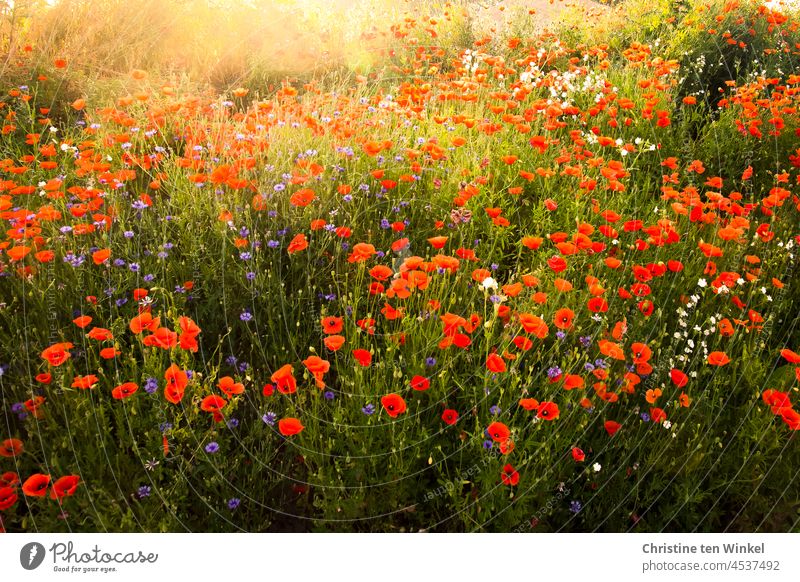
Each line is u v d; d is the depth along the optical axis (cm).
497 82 504
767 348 251
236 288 254
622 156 379
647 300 236
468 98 364
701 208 286
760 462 192
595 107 419
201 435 188
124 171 284
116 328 214
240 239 254
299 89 555
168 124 380
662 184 379
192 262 262
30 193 266
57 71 450
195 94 462
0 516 167
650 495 186
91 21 514
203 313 243
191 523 175
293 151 330
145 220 279
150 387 181
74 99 448
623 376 205
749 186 390
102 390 202
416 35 712
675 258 284
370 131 370
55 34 498
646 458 193
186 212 286
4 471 170
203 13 579
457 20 738
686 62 615
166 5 549
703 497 189
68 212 283
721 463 193
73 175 313
